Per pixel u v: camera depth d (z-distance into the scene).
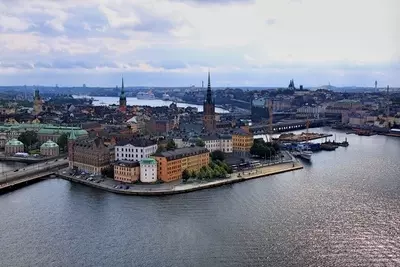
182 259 187.12
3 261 185.88
